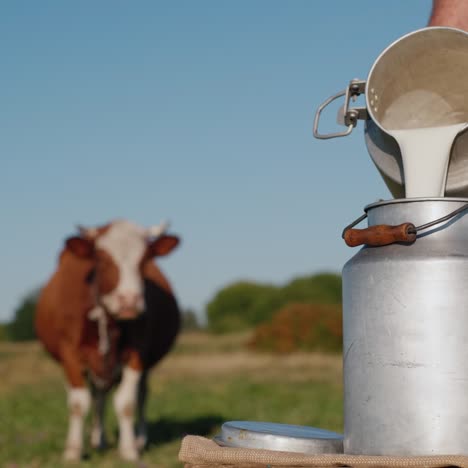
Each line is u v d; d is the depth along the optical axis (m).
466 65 2.10
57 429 8.96
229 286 53.31
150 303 7.88
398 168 2.13
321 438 2.08
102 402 7.95
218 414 10.24
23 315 48.72
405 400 1.88
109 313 7.09
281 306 46.44
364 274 1.97
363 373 1.96
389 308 1.91
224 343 36.97
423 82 2.18
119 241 7.20
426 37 2.07
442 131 2.03
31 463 6.74
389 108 2.21
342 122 2.30
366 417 1.94
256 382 16.02
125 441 7.18
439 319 1.86
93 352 7.23
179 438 8.34
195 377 18.25
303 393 12.99
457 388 1.84
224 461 1.94
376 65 2.08
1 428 9.07
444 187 2.01
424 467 1.76
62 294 7.34
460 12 2.58
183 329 60.91
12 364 25.33
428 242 1.93
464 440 1.84
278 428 2.24
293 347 27.58
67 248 7.11
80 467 6.52
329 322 27.80
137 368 7.38
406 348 1.88
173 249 7.51
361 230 1.99
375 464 1.79
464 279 1.87
